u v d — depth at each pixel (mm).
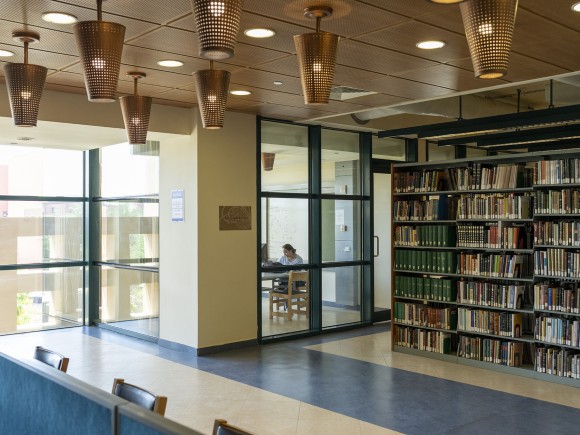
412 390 5895
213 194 7629
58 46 4625
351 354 7535
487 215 6789
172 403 5484
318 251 8930
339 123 8773
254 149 8078
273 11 3910
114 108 6699
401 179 7703
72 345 8133
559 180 6117
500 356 6668
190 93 6508
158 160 8266
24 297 9141
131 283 8875
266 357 7371
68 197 9586
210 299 7602
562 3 3764
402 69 5379
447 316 7188
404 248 7781
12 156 8984
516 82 5906
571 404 5445
